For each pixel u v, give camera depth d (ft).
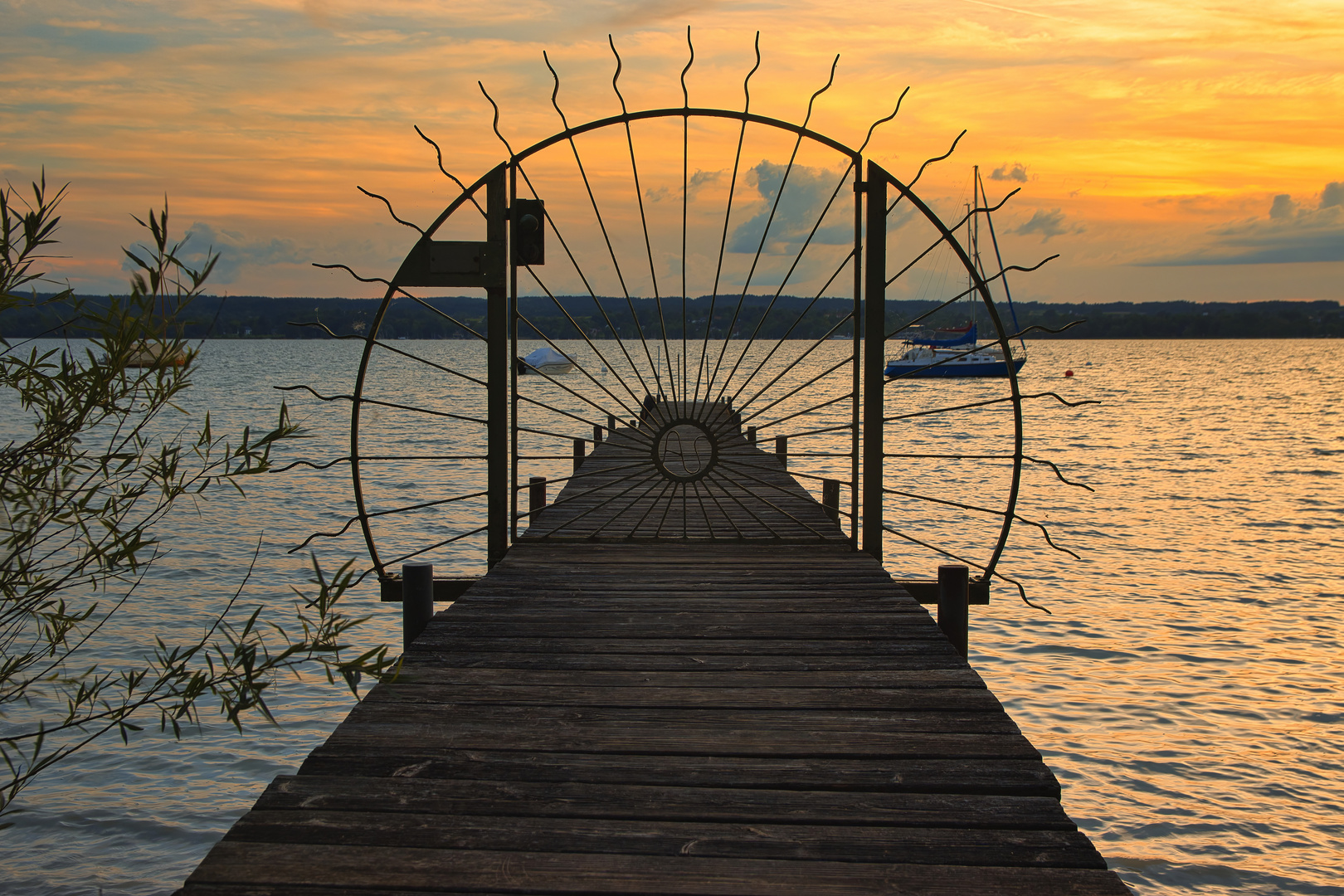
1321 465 70.38
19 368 6.40
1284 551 40.27
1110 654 26.43
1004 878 6.45
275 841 6.77
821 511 21.22
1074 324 14.42
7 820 17.22
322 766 7.98
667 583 14.29
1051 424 107.86
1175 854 16.79
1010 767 8.10
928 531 44.16
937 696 9.72
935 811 7.34
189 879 6.27
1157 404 138.00
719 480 27.02
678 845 6.82
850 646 11.30
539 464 68.03
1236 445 84.53
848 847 6.82
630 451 34.73
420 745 8.43
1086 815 17.98
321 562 35.24
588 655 10.95
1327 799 18.56
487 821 7.11
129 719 21.15
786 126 15.94
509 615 12.57
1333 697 23.40
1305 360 346.54
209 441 7.33
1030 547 40.81
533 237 15.87
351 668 7.54
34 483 6.46
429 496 52.26
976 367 187.11
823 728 8.89
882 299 15.92
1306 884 15.98
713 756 8.29
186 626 27.12
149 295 6.54
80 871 15.88
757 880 6.40
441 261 15.83
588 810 7.30
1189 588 33.68
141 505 45.80
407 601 14.46
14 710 21.18
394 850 6.70
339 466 65.31
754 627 12.03
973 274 15.06
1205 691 23.75
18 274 6.20
